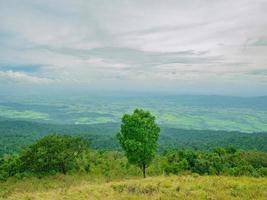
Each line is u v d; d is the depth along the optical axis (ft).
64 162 183.83
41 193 92.89
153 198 70.08
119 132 134.92
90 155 219.00
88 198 76.28
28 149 184.75
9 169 178.50
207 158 181.57
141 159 132.57
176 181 90.02
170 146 461.37
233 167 169.48
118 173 180.04
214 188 77.20
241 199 66.59
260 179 93.35
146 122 130.31
